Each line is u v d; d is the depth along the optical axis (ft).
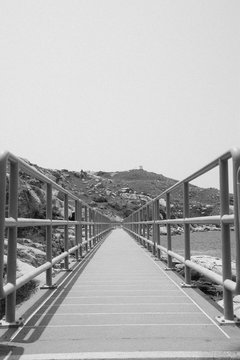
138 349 9.98
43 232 60.44
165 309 14.61
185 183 18.86
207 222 14.42
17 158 12.00
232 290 10.84
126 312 14.23
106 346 10.28
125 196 459.73
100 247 48.67
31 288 20.35
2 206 10.25
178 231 272.92
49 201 18.44
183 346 10.14
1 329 11.91
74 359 9.09
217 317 12.87
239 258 10.24
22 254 33.14
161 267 27.53
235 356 9.09
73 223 27.63
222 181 12.17
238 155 10.38
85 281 21.29
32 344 10.47
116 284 20.30
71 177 492.95
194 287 19.19
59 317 13.48
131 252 40.98
